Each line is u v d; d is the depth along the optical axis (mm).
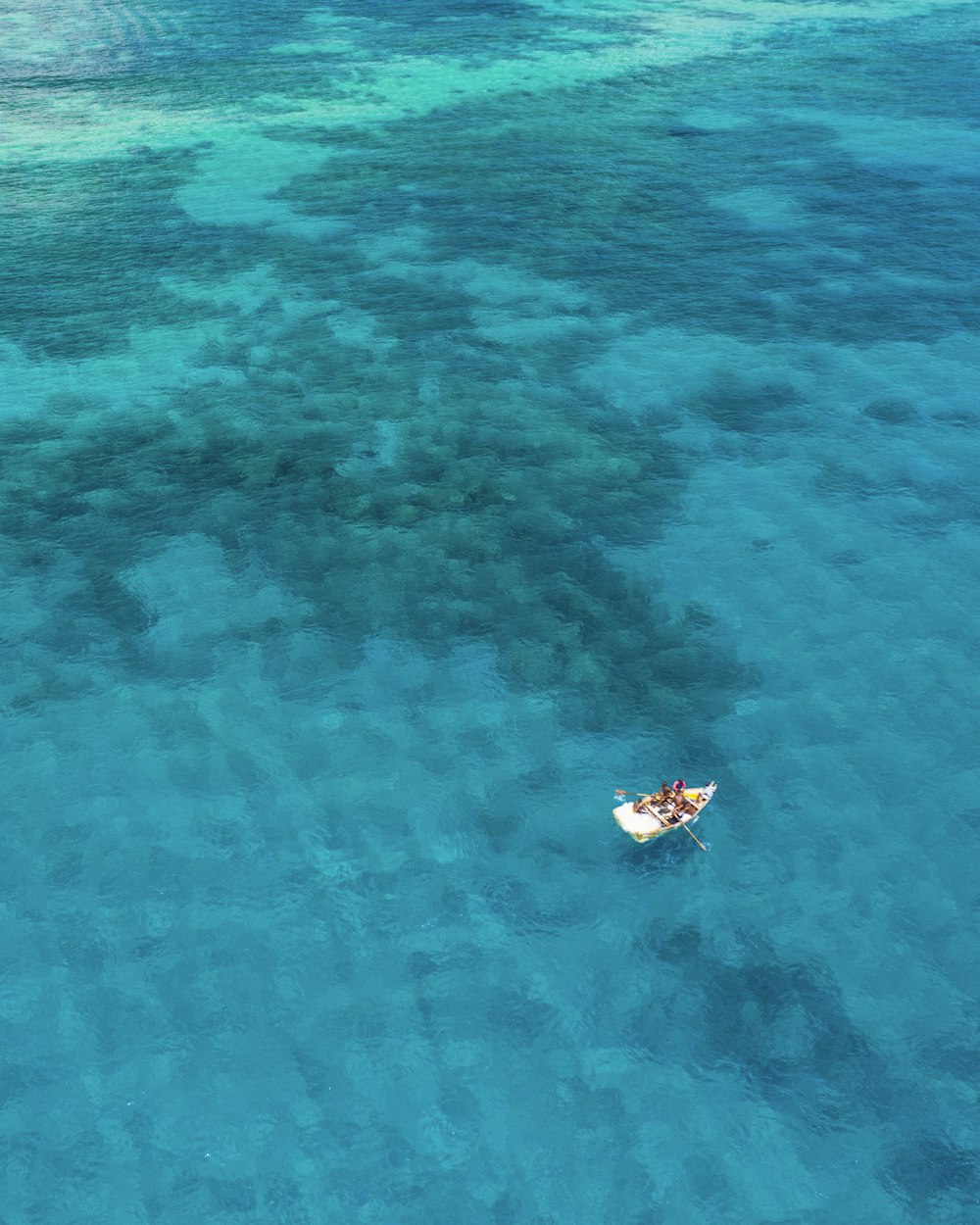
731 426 53375
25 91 96562
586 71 101625
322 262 68562
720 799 35875
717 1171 27250
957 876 33469
